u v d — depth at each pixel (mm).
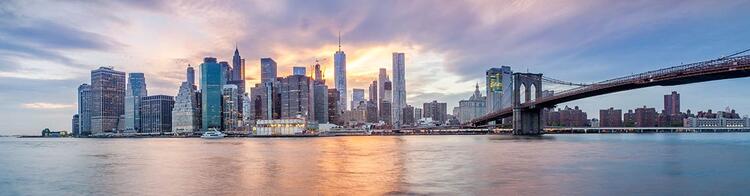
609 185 44625
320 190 43344
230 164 68500
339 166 63844
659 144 124188
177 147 141750
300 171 57812
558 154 82875
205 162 72812
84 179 53094
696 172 53719
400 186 45219
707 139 176375
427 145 132750
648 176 50531
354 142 178750
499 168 58969
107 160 80500
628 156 77125
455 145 128500
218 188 44906
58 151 120562
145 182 49500
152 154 98125
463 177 50781
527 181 47469
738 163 63750
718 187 43344
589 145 118938
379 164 66375
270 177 52219
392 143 157625
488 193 41031
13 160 83500
